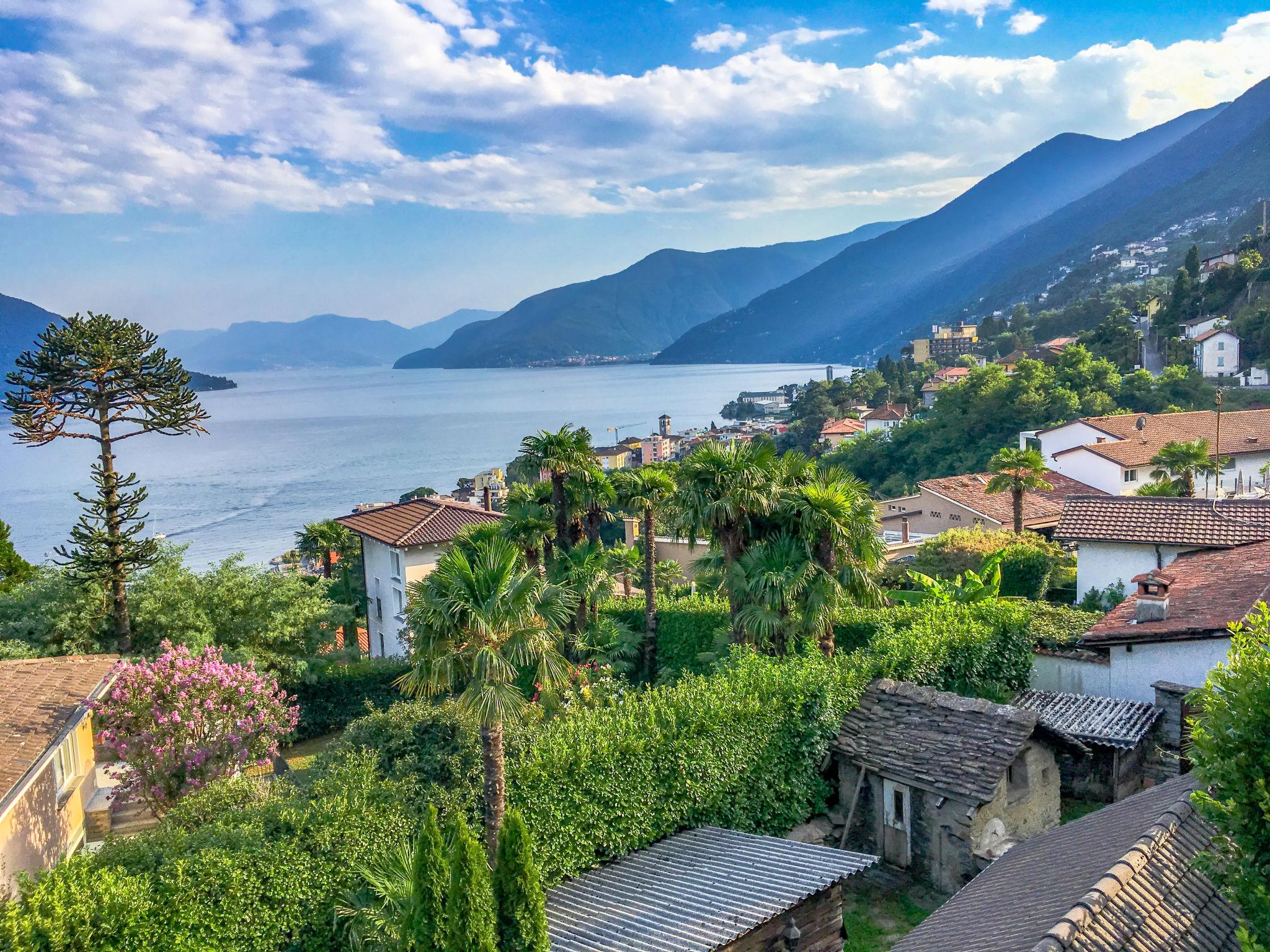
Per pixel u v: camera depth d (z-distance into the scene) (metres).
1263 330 111.50
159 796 20.22
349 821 14.65
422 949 11.34
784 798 18.95
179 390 33.56
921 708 19.36
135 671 20.89
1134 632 22.42
